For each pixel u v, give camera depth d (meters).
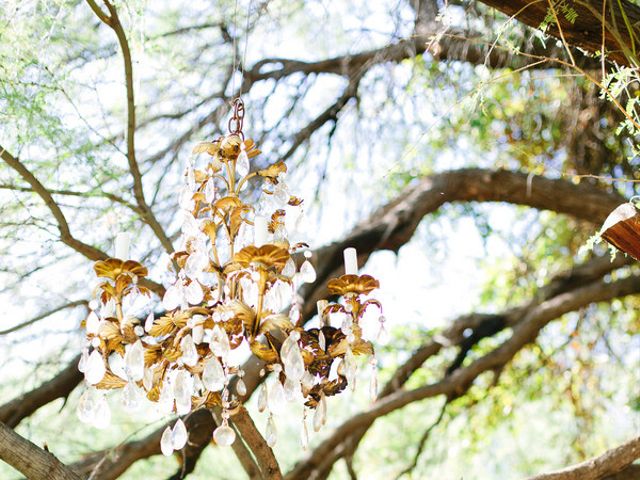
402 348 6.76
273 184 2.89
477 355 6.82
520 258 6.50
